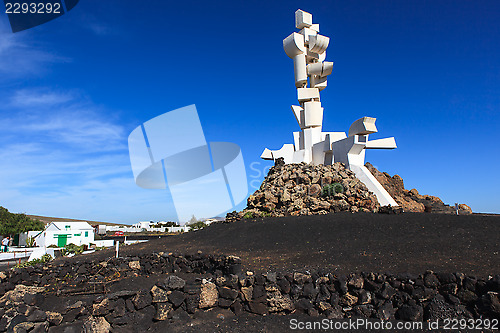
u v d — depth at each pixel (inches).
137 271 630.5
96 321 363.9
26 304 406.3
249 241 720.3
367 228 672.4
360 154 1072.2
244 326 372.5
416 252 510.0
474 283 362.9
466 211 969.5
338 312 390.0
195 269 597.6
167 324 379.2
